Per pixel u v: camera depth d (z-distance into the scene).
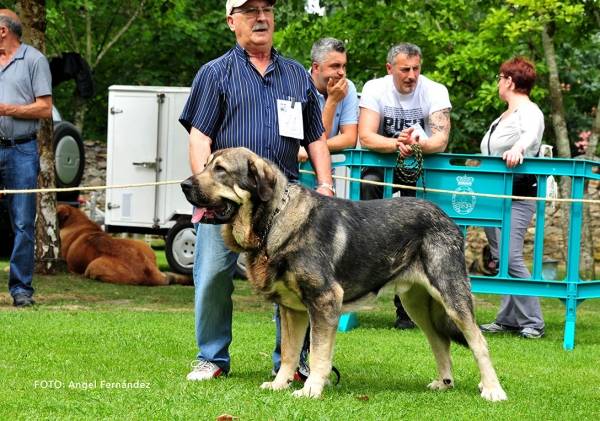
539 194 7.40
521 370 5.95
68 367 5.27
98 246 11.28
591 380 5.66
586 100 22.11
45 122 11.36
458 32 15.32
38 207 11.38
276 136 5.04
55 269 11.43
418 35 15.88
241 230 4.62
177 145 13.31
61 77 13.77
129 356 5.73
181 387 4.74
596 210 17.86
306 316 4.94
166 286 11.17
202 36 23.19
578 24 15.38
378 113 7.73
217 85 4.98
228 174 4.54
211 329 5.11
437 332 5.25
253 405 4.27
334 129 7.75
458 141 18.73
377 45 15.65
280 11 19.52
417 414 4.29
